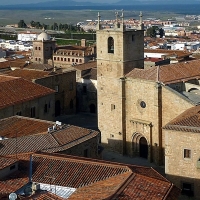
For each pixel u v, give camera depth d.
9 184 53.66
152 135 97.00
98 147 80.69
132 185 49.00
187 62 106.75
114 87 103.81
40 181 54.53
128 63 103.19
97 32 105.62
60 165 56.66
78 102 149.38
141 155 101.38
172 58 150.88
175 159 69.88
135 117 100.12
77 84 148.75
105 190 48.69
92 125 130.75
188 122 69.69
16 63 166.12
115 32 102.25
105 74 105.38
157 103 94.25
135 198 46.56
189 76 101.31
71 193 51.91
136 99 99.06
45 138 69.12
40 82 127.81
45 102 108.69
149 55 191.25
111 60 103.88
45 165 57.09
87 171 55.03
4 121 80.94
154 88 94.44
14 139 68.06
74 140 71.06
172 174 70.44
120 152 104.06
